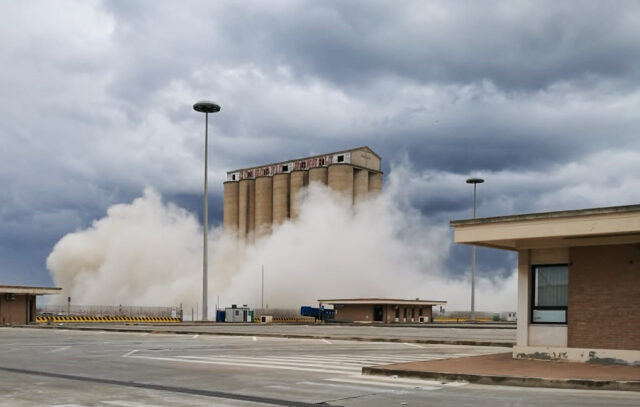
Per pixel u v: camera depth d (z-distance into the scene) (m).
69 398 12.16
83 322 67.19
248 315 81.56
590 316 17.75
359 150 118.81
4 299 59.09
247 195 126.19
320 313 92.06
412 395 12.73
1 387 13.71
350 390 13.42
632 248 17.17
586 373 15.11
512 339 33.25
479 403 11.71
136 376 15.84
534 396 12.62
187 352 23.95
